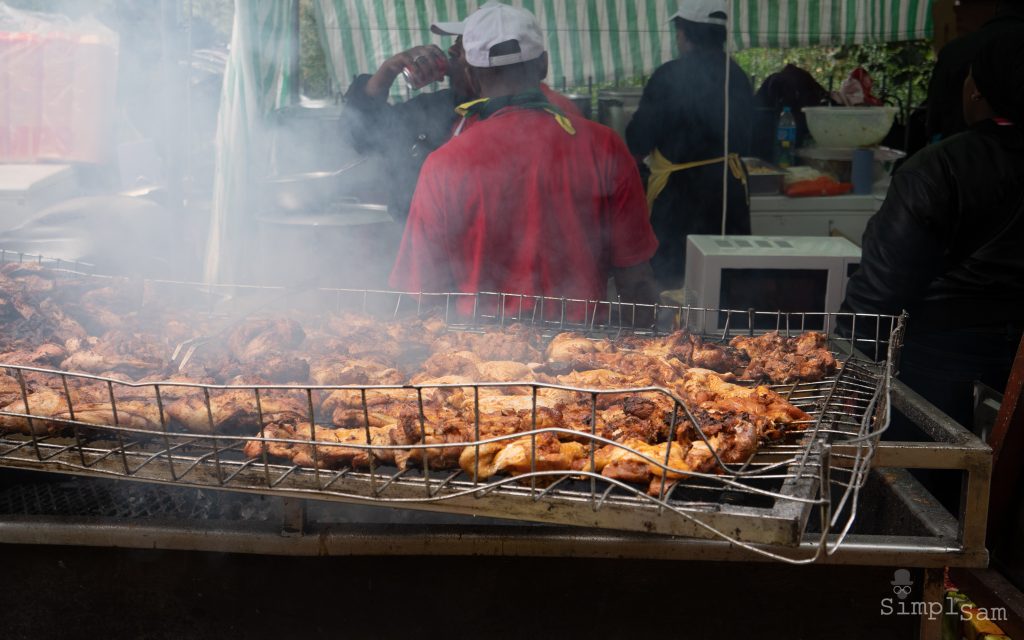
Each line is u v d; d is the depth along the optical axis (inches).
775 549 69.7
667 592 73.0
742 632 73.7
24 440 72.7
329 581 74.5
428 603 74.5
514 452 62.7
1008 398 90.4
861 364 92.3
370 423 74.3
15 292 98.9
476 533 71.2
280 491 64.4
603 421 70.5
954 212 110.7
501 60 116.0
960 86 158.7
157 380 79.9
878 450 69.9
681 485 60.9
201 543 72.9
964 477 69.7
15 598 77.2
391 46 221.1
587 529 71.0
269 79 150.5
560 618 74.1
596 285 119.3
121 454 66.9
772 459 67.9
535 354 93.7
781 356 90.2
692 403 75.1
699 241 141.9
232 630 76.6
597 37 223.9
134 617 77.0
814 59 326.6
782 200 198.8
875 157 206.5
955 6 182.9
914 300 116.3
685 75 185.9
